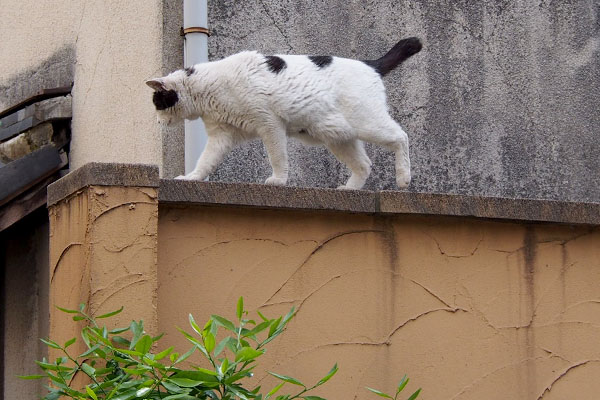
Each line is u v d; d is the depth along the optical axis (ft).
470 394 15.93
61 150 27.32
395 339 15.65
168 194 14.44
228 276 14.83
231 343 12.77
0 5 31.17
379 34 25.72
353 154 21.44
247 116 19.66
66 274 14.49
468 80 26.32
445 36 26.30
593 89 27.37
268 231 15.17
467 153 26.09
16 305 26.89
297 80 19.60
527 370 16.33
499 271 16.44
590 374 16.72
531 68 26.89
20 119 28.60
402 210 15.70
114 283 13.65
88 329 13.14
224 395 12.71
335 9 25.36
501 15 26.84
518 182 26.43
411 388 15.61
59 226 14.92
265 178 24.00
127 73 24.49
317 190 15.31
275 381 14.88
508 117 26.55
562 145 26.89
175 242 14.60
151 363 12.26
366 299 15.58
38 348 26.13
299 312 15.16
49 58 28.71
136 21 24.20
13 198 24.98
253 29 24.38
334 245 15.53
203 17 22.77
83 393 12.89
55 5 28.58
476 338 16.11
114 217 13.78
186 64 22.63
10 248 27.32
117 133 24.88
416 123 25.79
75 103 27.30
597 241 17.15
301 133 20.62
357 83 20.02
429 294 15.96
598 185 27.09
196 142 21.98
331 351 15.25
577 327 16.76
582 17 27.50
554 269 16.78
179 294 14.49
